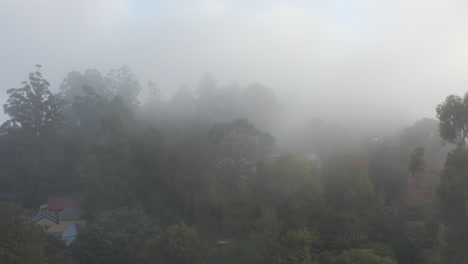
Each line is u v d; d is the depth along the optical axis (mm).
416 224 27875
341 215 30422
